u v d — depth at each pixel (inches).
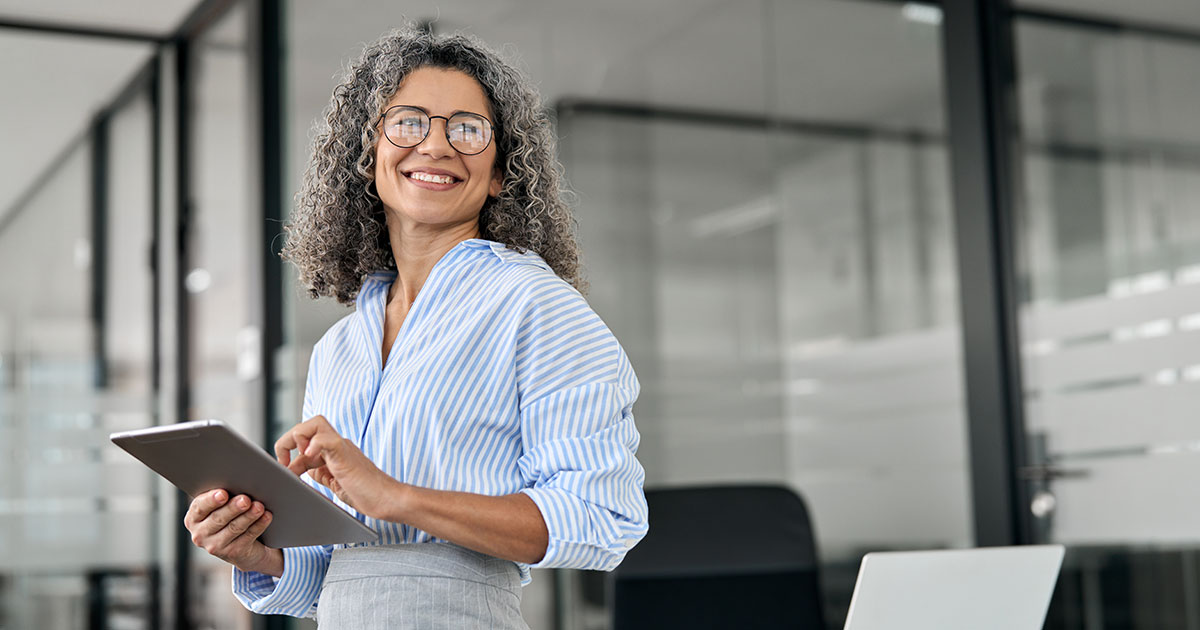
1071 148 128.6
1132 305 121.8
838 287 145.4
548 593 144.5
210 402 189.5
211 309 190.7
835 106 147.1
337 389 59.0
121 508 188.5
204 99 196.2
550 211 64.2
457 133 58.7
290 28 175.6
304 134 169.8
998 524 132.1
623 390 56.9
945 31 139.9
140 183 197.0
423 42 61.0
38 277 187.9
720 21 152.2
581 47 150.6
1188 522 116.7
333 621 55.6
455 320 56.7
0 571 181.2
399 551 55.2
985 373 133.9
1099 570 126.2
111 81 196.9
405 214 59.2
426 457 54.6
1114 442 123.9
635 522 55.3
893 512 141.0
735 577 113.0
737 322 148.3
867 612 68.7
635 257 146.7
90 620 185.2
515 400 55.7
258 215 177.2
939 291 139.0
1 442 183.2
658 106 150.9
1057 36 130.6
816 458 145.9
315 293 67.1
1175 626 118.2
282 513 54.0
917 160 141.6
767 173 149.3
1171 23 118.8
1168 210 118.4
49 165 191.0
